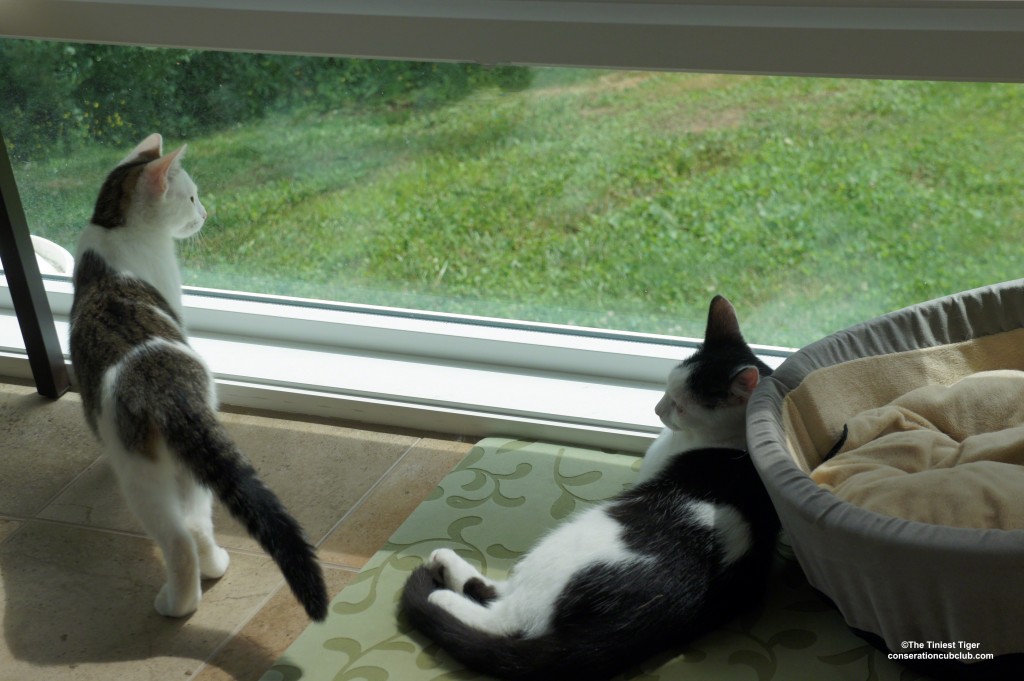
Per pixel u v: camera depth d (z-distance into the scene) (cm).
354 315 218
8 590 155
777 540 147
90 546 166
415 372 206
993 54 138
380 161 199
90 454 191
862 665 132
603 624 126
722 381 149
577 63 156
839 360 155
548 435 191
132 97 200
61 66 198
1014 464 132
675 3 149
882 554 110
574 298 207
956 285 187
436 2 159
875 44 141
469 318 215
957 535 106
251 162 204
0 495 180
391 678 133
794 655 134
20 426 200
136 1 170
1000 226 178
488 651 127
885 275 188
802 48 145
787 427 145
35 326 202
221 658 141
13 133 210
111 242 160
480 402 194
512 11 156
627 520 137
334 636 142
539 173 194
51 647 143
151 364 142
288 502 177
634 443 186
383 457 189
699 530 133
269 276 221
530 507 171
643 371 201
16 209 191
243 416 204
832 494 120
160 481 140
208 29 169
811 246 188
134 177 162
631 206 193
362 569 156
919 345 161
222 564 157
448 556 147
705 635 138
